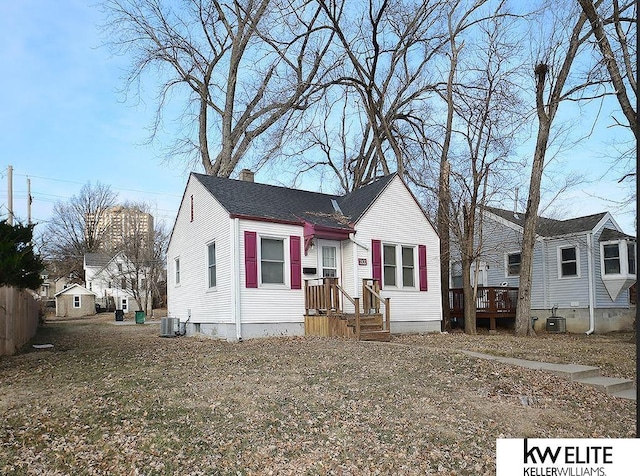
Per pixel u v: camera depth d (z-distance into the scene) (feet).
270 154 81.87
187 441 17.25
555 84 58.44
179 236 61.31
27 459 15.44
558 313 72.02
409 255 57.00
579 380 30.30
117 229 201.57
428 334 54.95
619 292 69.36
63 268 191.21
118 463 15.43
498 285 78.23
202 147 83.46
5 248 31.45
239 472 15.31
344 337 44.19
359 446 17.66
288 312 48.19
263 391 23.30
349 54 75.51
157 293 143.84
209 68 83.15
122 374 26.91
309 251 50.16
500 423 20.98
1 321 37.01
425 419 20.72
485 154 64.23
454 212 64.08
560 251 72.64
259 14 75.46
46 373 28.27
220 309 47.75
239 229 45.98
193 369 28.30
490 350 40.27
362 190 59.47
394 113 81.00
